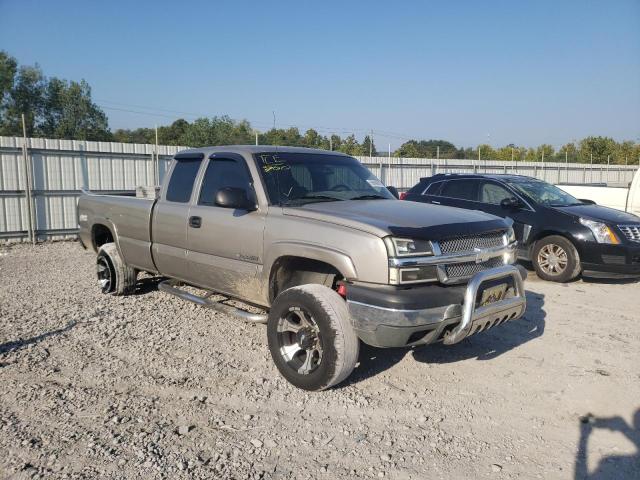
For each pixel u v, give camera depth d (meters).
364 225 3.93
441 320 3.75
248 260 4.74
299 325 4.28
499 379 4.50
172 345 5.17
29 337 5.38
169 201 5.82
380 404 4.00
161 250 5.88
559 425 3.74
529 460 3.29
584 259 8.12
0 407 3.87
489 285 4.04
